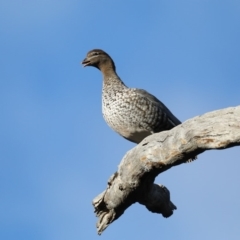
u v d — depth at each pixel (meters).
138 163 13.79
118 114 17.14
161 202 15.31
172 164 13.55
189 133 12.82
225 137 12.44
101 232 14.86
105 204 14.66
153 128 17.06
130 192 14.34
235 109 12.45
